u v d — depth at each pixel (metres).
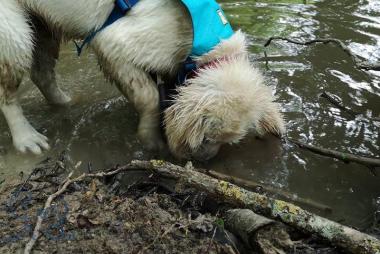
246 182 0.60
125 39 0.60
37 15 0.67
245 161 0.65
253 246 0.46
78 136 0.71
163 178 0.58
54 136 0.71
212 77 0.59
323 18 1.04
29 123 0.71
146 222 0.48
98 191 0.53
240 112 0.59
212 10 0.62
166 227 0.48
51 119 0.75
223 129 0.59
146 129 0.67
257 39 0.96
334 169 0.64
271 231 0.46
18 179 0.60
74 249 0.46
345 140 0.69
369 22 1.01
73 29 0.66
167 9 0.60
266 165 0.65
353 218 0.56
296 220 0.47
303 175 0.63
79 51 0.68
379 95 0.79
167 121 0.62
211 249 0.46
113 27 0.61
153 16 0.60
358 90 0.81
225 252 0.45
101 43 0.62
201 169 0.61
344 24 1.01
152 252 0.45
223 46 0.61
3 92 0.66
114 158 0.66
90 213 0.50
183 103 0.60
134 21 0.61
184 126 0.60
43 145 0.68
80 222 0.49
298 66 0.87
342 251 0.46
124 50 0.61
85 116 0.76
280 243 0.45
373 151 0.67
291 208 0.48
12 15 0.63
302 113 0.75
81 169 0.64
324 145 0.68
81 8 0.62
